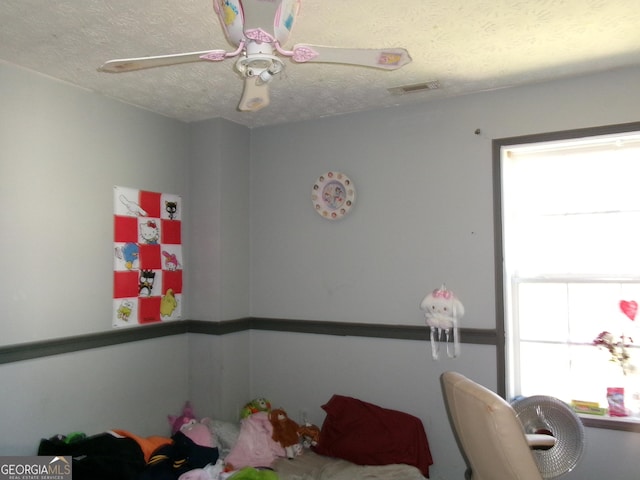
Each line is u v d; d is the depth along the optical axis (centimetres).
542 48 229
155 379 315
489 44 224
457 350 287
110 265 289
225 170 340
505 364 278
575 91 266
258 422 308
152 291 315
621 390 261
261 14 136
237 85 273
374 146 319
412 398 301
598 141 268
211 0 182
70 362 264
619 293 267
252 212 358
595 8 192
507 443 177
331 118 334
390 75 262
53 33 210
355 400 310
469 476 238
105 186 288
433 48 228
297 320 339
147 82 268
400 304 308
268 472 259
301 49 152
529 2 187
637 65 252
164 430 320
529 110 277
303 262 341
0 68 237
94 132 282
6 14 193
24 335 244
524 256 287
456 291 292
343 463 287
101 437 260
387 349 309
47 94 257
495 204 283
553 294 281
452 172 296
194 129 345
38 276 251
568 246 277
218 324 330
